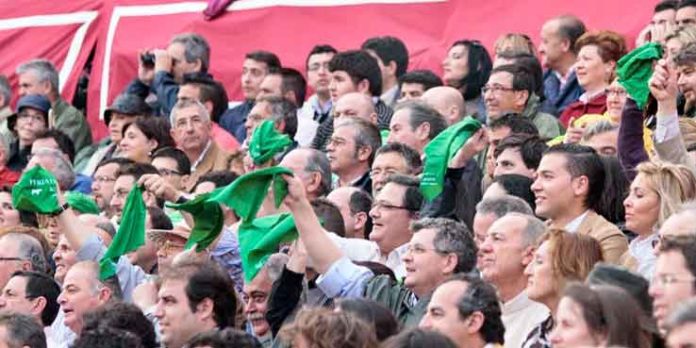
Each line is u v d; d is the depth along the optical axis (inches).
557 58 1432.1
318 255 1031.6
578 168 1049.5
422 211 1153.4
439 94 1353.3
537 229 992.9
